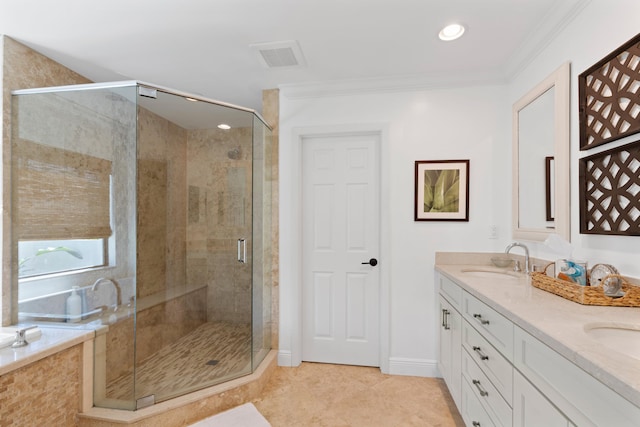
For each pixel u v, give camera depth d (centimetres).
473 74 223
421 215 235
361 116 244
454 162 231
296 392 211
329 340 256
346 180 254
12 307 183
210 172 277
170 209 271
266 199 253
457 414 186
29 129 185
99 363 179
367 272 251
